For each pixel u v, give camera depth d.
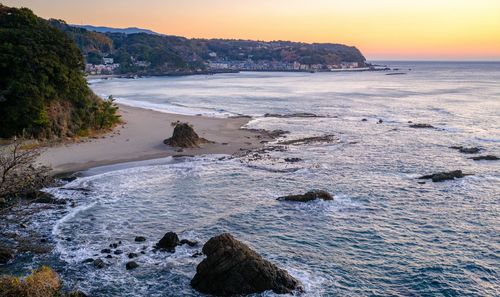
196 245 31.39
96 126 69.44
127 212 37.78
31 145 55.88
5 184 32.62
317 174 49.69
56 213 36.84
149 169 50.88
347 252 30.81
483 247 31.47
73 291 24.66
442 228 34.78
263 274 25.47
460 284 26.69
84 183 45.00
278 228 34.88
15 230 33.16
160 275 27.41
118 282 26.59
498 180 46.75
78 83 68.25
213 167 52.31
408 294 25.72
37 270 26.06
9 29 63.19
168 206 39.44
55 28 71.38
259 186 45.41
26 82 58.12
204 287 25.61
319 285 26.45
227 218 36.81
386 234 33.69
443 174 47.22
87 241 31.92
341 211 38.47
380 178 48.09
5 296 22.20
